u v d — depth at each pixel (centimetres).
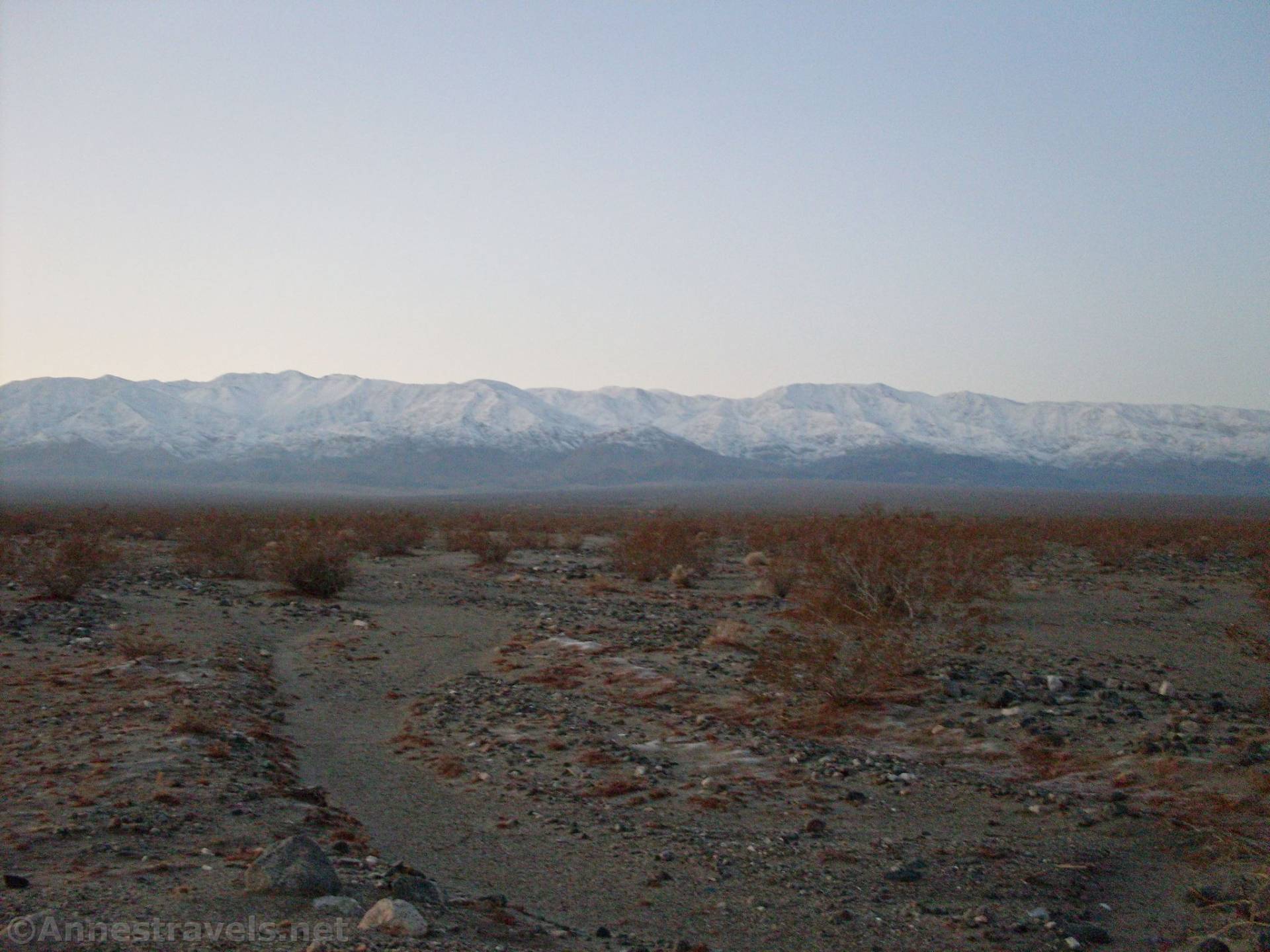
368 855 913
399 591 3094
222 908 715
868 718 1506
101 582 2939
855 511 13125
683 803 1142
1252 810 1079
